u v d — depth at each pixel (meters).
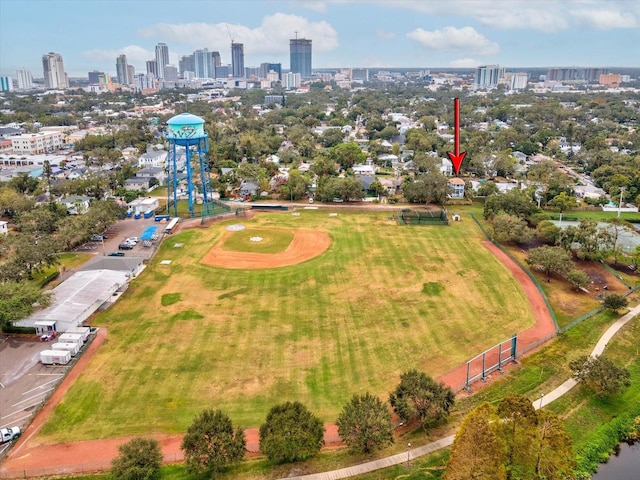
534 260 115.31
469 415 57.94
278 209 171.88
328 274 115.38
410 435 64.94
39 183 195.75
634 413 71.19
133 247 133.50
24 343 85.88
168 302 101.31
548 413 58.22
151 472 55.62
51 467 59.03
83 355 82.44
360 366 79.44
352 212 168.12
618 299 94.94
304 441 58.22
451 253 128.75
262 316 95.50
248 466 59.72
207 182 191.75
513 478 54.19
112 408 69.56
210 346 85.06
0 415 68.12
